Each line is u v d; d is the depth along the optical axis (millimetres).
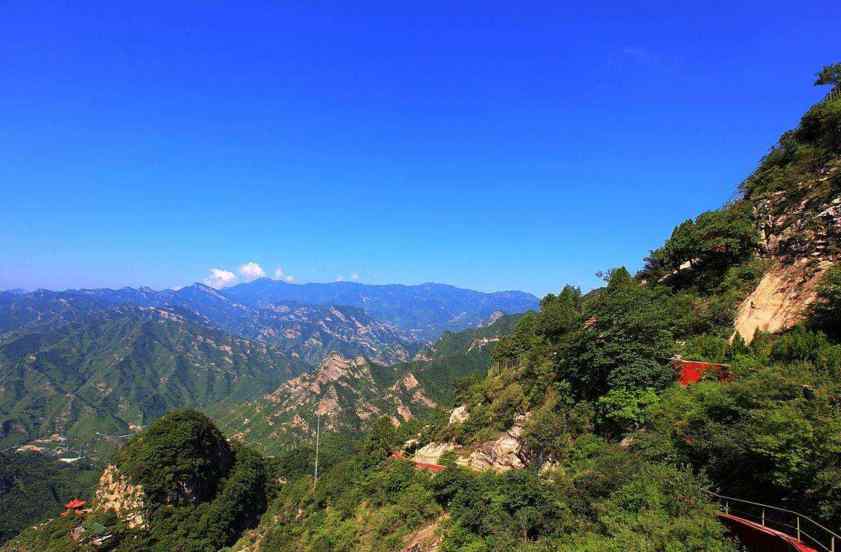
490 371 65625
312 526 63000
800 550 16953
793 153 40531
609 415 31297
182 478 93312
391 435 73750
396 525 44781
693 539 18922
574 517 27062
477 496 35062
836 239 30984
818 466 17781
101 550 80000
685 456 24203
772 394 20922
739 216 40781
